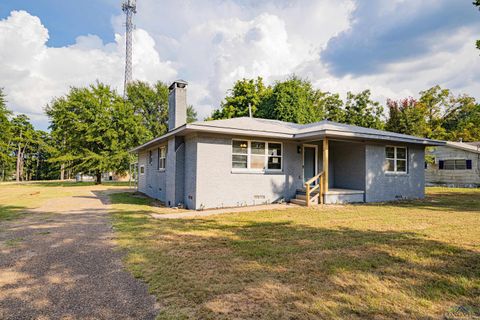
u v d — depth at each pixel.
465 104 30.56
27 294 3.29
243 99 31.23
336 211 9.46
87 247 5.20
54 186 25.44
